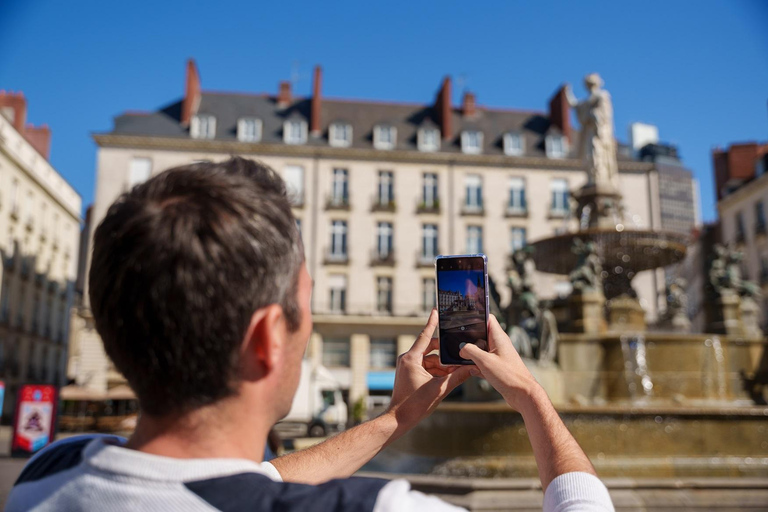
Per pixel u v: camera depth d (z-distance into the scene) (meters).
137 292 0.94
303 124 46.28
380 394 41.84
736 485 6.72
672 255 13.86
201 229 0.96
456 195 45.72
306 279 1.15
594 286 11.58
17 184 40.44
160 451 0.96
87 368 39.22
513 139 48.03
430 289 44.22
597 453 7.82
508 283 10.68
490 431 8.01
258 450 1.02
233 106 47.47
